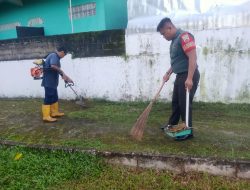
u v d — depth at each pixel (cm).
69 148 463
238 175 388
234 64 637
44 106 621
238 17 618
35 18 1153
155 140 486
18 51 868
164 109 668
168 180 388
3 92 926
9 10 1231
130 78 732
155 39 690
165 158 413
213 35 641
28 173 417
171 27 459
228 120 579
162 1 690
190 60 435
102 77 763
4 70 907
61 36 789
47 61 610
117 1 991
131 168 427
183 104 466
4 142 516
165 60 690
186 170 407
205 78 662
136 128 468
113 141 492
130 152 431
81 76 787
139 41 705
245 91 640
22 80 884
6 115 705
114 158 438
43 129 582
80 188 380
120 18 1007
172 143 468
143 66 713
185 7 668
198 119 591
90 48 761
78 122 612
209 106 659
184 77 457
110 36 732
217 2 635
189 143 465
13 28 1241
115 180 396
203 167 400
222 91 656
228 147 444
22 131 580
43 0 1112
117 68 741
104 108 704
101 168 426
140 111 665
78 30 1036
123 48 726
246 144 455
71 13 1001
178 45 452
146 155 421
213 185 373
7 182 399
